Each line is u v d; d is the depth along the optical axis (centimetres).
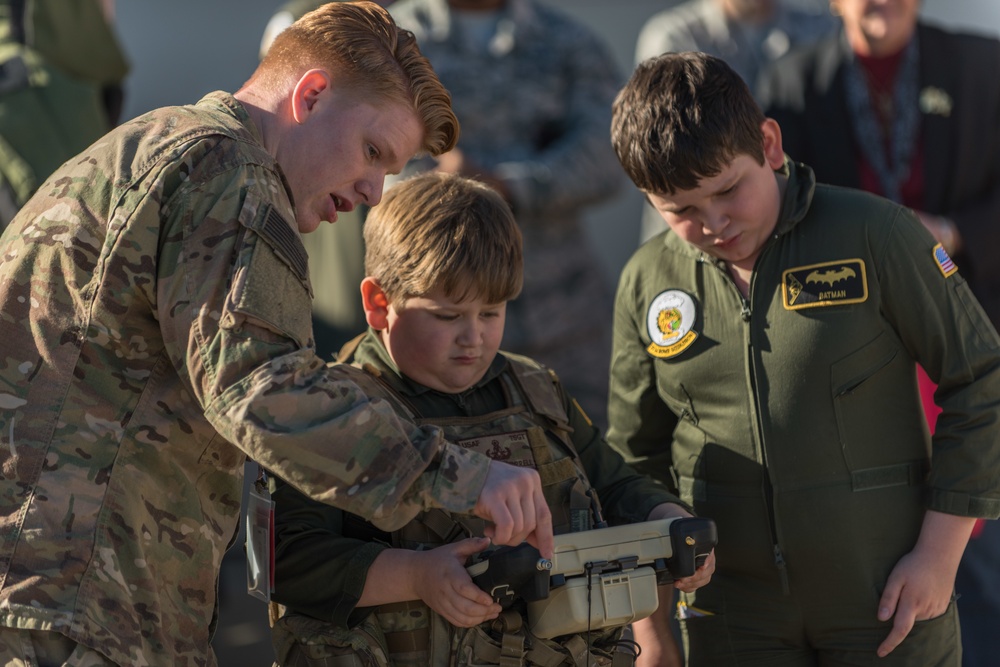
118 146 251
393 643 282
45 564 238
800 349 311
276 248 239
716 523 325
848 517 309
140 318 246
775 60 524
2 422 244
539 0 830
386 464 231
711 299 326
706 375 324
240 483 269
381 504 230
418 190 299
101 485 244
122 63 572
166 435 250
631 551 278
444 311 288
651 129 306
